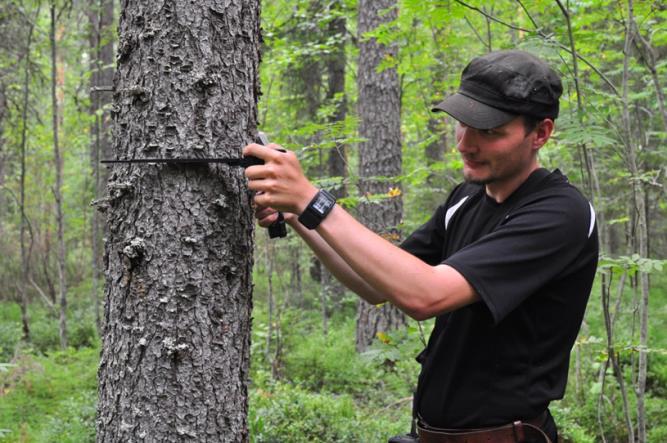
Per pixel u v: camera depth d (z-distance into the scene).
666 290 8.41
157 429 1.65
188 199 1.64
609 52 4.40
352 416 5.25
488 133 1.50
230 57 1.70
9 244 12.15
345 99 10.92
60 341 9.18
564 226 1.49
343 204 4.41
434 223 1.92
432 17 3.67
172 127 1.64
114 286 1.69
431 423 1.68
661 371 6.04
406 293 1.38
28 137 10.23
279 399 5.23
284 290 11.09
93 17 10.33
